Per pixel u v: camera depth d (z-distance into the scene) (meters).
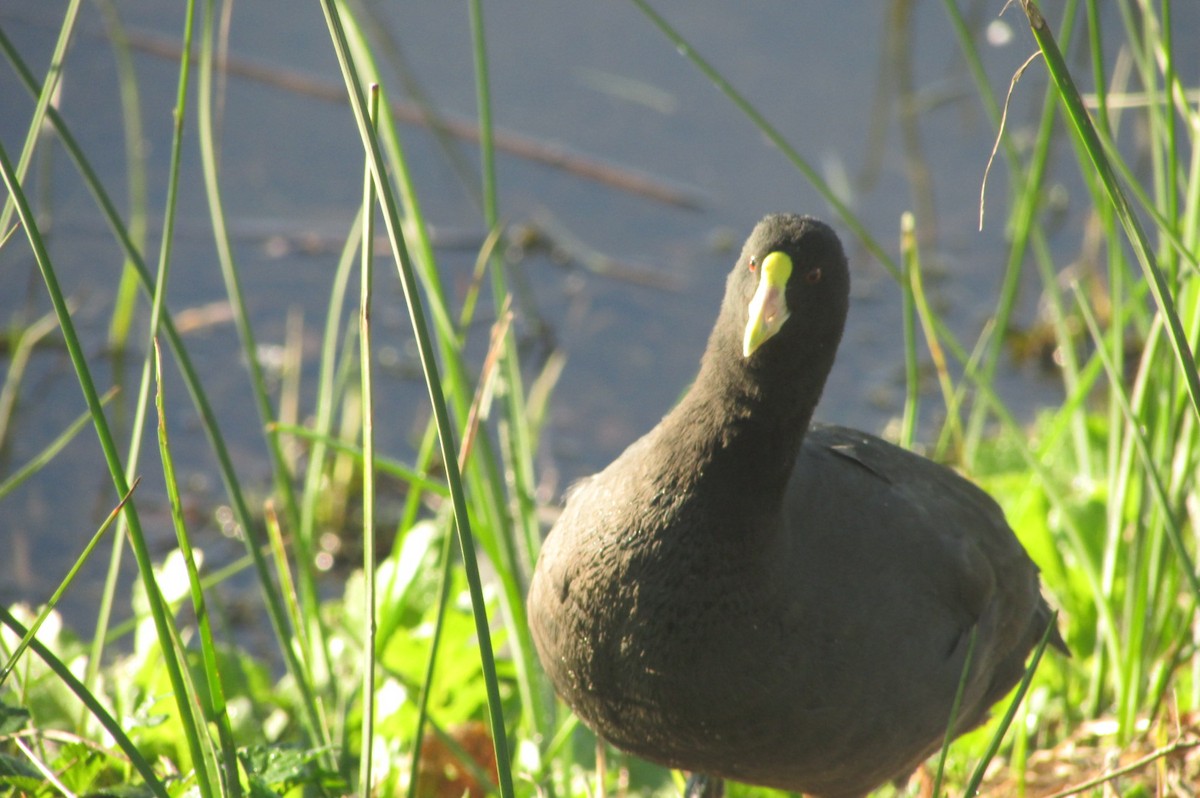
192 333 11.47
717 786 6.34
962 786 6.90
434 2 15.22
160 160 12.75
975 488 6.56
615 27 15.05
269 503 5.85
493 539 6.87
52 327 10.49
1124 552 8.08
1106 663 7.73
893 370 12.00
